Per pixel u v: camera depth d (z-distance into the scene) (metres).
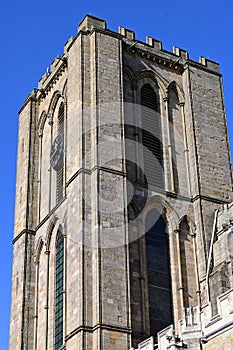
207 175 73.81
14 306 73.75
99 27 76.12
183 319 52.97
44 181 78.69
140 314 63.47
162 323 64.62
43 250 74.06
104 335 58.91
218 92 80.50
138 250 66.81
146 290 65.06
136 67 77.06
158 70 78.56
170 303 66.31
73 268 63.69
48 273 71.50
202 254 68.69
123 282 62.44
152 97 77.12
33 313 72.00
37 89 85.50
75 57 74.44
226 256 64.56
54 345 67.12
